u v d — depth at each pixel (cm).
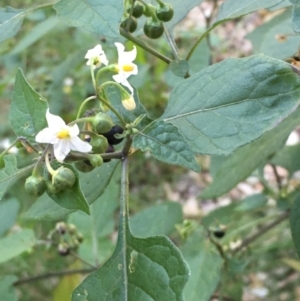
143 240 13
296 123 19
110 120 13
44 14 40
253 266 30
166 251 13
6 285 25
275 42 21
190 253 22
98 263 27
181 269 12
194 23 50
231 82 13
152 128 13
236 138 13
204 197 21
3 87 40
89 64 15
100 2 13
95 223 28
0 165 13
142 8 19
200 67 27
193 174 46
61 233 26
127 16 19
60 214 17
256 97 13
